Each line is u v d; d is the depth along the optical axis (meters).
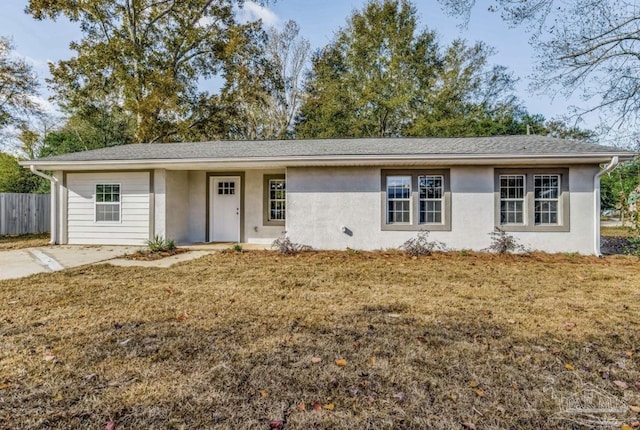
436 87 25.31
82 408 2.30
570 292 5.29
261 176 11.33
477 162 8.81
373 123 24.47
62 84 17.02
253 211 11.37
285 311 4.32
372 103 24.66
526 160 8.56
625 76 11.24
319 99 25.16
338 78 25.67
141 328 3.71
